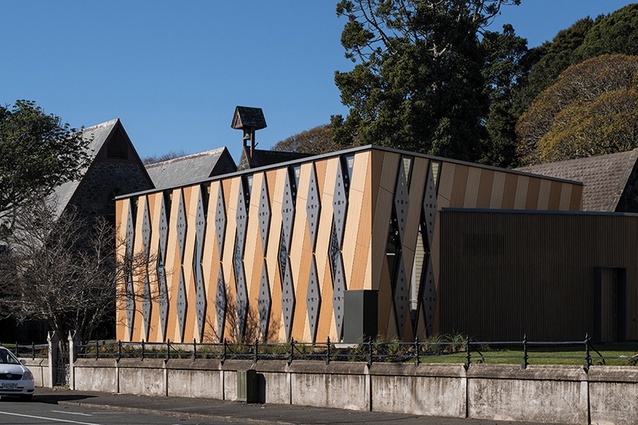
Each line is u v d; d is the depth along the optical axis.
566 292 31.86
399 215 30.78
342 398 22.61
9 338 55.81
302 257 33.19
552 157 66.12
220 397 26.19
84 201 53.12
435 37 55.22
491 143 57.31
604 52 77.44
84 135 56.72
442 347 26.55
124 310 43.59
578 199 37.06
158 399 27.16
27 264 36.34
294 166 34.25
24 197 47.22
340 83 56.56
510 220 31.58
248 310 35.84
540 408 18.22
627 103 64.12
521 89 84.00
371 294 29.14
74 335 33.19
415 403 20.75
